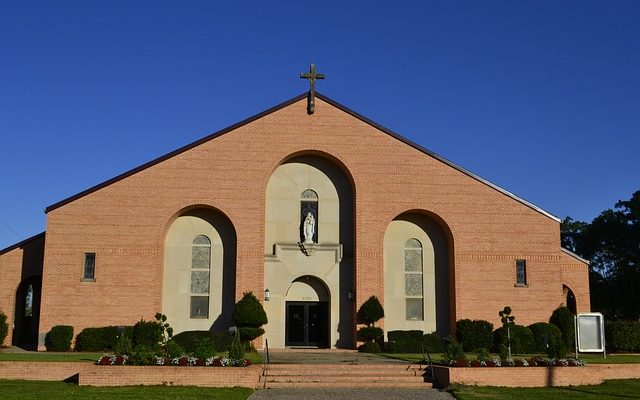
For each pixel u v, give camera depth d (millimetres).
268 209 36656
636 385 23328
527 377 23438
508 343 26953
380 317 34312
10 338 35875
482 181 36406
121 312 33719
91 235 34250
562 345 25750
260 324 33625
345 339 35625
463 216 36094
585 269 37406
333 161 36750
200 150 35500
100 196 34594
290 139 36094
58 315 33406
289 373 24391
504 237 36094
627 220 65812
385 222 35750
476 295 35469
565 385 23562
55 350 32719
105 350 32781
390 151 36375
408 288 36719
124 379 22344
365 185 35969
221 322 35312
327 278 36156
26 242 36344
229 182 35375
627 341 33906
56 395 19359
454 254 35750
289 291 36500
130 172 34906
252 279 34594
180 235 36031
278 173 37031
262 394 21172
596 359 29031
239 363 23469
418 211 36469
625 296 61062
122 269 34094
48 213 34250
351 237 36750
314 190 37094
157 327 32344
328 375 24391
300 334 36125
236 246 35000
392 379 24016
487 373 23297
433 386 23781
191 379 22516
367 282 35125
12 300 35906
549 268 35969
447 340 26000
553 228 36344
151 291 34062
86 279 33875
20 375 23859
